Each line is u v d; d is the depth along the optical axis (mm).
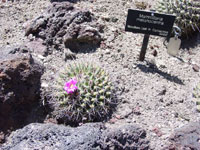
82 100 625
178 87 760
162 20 755
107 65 787
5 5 987
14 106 638
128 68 794
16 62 637
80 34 826
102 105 630
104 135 518
